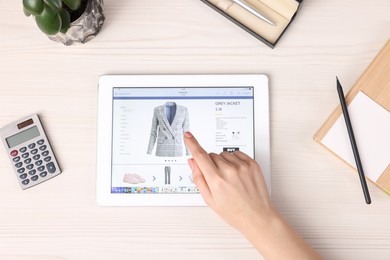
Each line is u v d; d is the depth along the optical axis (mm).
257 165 658
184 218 704
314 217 698
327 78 718
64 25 621
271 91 718
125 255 703
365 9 721
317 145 709
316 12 722
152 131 702
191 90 708
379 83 680
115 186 697
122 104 706
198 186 655
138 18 731
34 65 728
